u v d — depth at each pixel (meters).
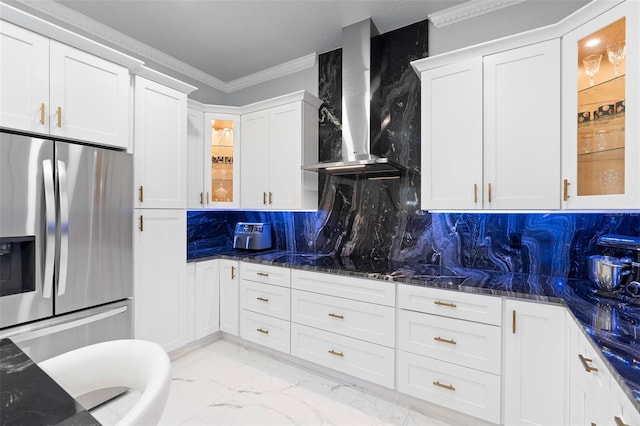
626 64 1.36
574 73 1.60
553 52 1.69
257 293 2.67
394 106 2.58
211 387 2.18
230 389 2.16
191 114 2.89
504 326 1.66
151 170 2.34
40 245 1.71
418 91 2.48
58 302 1.80
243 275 2.76
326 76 2.99
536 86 1.74
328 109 2.98
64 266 1.80
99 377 1.08
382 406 1.99
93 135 1.96
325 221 2.99
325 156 2.99
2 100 1.59
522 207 1.78
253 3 2.24
